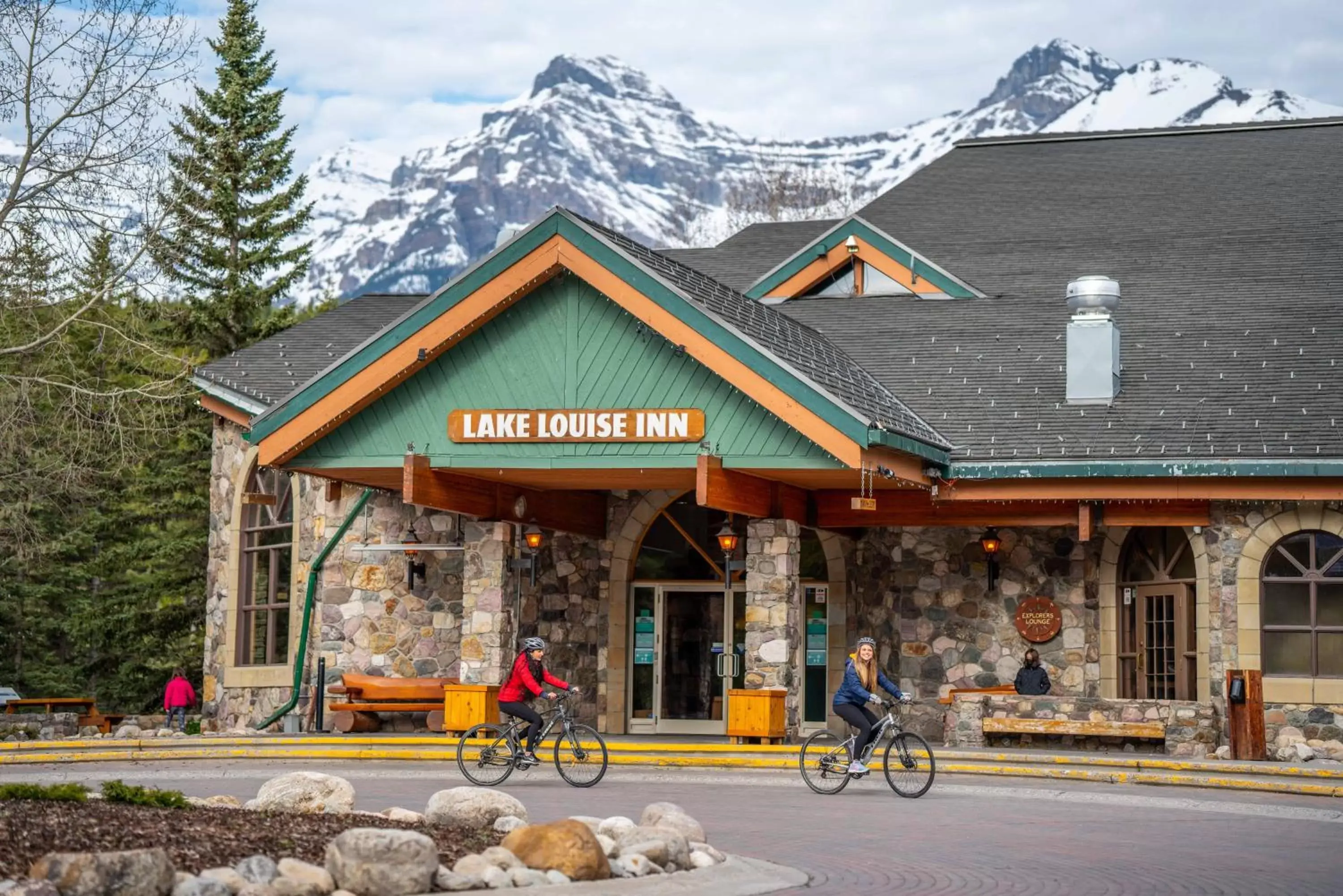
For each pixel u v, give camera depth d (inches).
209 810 480.7
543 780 761.6
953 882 461.4
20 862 374.9
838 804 667.4
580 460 867.4
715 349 827.4
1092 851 527.8
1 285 1159.0
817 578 1040.2
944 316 1082.1
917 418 920.9
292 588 1074.7
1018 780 775.1
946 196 1282.0
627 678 1059.3
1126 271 1114.1
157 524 1619.1
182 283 1617.9
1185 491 866.1
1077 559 965.2
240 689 1109.7
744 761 823.7
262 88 1713.8
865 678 717.9
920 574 992.2
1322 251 1095.6
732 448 846.5
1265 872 485.1
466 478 918.4
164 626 1569.9
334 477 946.1
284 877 384.2
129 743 893.8
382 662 1028.5
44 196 1138.0
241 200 1688.0
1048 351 1003.3
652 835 462.9
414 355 874.1
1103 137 1341.0
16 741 959.0
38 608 1644.9
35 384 1233.4
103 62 1130.0
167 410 1273.4
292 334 1183.6
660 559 1069.8
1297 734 852.0
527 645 738.2
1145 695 938.1
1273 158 1248.2
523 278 859.4
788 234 1339.8
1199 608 894.4
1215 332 995.9
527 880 417.4
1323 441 851.4
